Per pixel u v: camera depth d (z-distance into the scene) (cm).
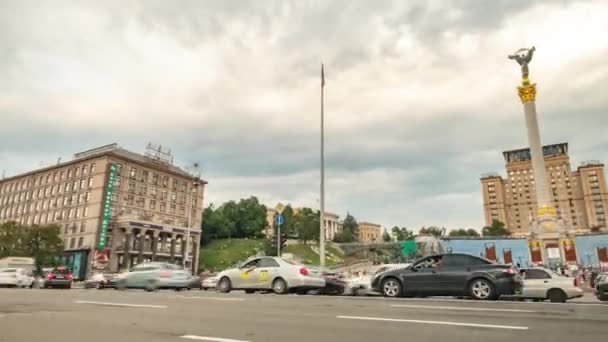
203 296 1482
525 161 13175
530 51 5153
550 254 4606
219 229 12575
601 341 582
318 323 764
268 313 922
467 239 5794
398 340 601
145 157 9019
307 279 1616
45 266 6756
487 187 13738
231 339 617
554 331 663
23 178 9306
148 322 791
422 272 1405
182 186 9438
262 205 13775
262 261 1747
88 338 631
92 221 7625
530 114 5019
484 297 1302
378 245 8288
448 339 604
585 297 2280
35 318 851
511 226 13088
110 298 1378
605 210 11956
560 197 12419
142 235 7850
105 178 7831
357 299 1326
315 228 12975
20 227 6788
